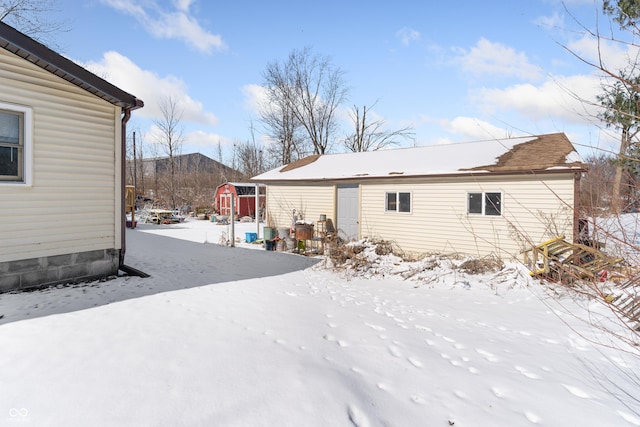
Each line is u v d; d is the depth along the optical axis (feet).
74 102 20.97
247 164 146.82
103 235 22.81
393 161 43.14
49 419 8.29
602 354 13.60
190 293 20.25
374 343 14.21
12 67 18.34
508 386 11.00
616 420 9.29
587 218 13.10
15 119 18.97
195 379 10.36
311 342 13.88
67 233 20.95
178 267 28.78
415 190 36.70
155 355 11.83
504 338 15.31
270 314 17.19
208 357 11.86
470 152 38.88
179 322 15.19
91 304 17.24
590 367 12.48
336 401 9.57
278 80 106.63
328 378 10.79
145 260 31.01
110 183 23.11
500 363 12.73
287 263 33.96
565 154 30.30
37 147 19.44
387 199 39.14
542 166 28.68
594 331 16.01
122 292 19.75
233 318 16.19
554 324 17.17
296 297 21.04
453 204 34.24
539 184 29.58
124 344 12.59
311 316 17.38
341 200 43.27
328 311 18.51
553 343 14.78
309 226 41.57
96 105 22.08
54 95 20.04
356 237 41.81
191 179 159.33
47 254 20.07
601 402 10.18
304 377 10.74
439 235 35.19
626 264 13.05
